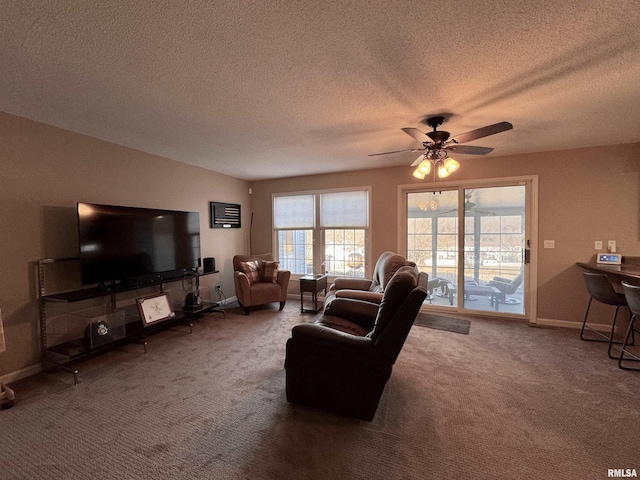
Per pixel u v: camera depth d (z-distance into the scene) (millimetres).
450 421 1919
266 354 2982
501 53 1710
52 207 2848
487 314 4258
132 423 1924
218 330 3707
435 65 1834
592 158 3639
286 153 3867
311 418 1960
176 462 1593
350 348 1897
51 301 2682
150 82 2029
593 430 1822
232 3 1304
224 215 5137
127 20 1415
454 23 1451
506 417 1955
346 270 5133
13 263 2578
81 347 2732
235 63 1806
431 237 4582
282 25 1461
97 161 3234
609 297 2904
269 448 1688
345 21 1435
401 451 1658
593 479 1467
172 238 3818
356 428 1857
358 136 3189
